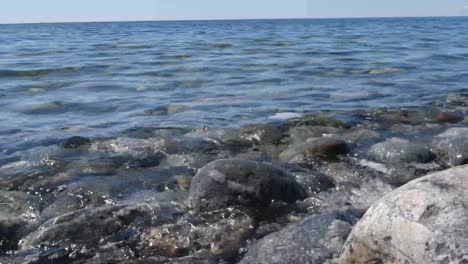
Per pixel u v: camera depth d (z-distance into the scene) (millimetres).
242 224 2273
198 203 2410
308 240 1880
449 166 2994
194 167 3008
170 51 10234
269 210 2389
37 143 3438
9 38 17297
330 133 3633
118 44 12828
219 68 7121
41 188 2693
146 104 4664
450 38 14516
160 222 2260
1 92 5207
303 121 3906
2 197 2541
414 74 6445
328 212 2070
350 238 1652
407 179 2811
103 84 5734
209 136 3564
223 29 27516
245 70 6906
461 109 4406
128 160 3102
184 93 5195
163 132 3682
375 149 3158
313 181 2711
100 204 2508
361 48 10727
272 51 10008
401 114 4199
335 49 10477
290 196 2490
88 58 8688
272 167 2518
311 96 5012
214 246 2100
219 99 4875
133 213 2266
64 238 2080
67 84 5723
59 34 21766
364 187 2701
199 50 10438
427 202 1481
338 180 2779
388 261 1502
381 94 5094
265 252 1867
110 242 2102
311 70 6855
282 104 4641
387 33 19016
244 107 4520
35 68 7027
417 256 1419
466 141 3154
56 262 1977
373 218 1574
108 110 4434
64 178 2828
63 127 3854
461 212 1430
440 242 1392
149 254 2041
